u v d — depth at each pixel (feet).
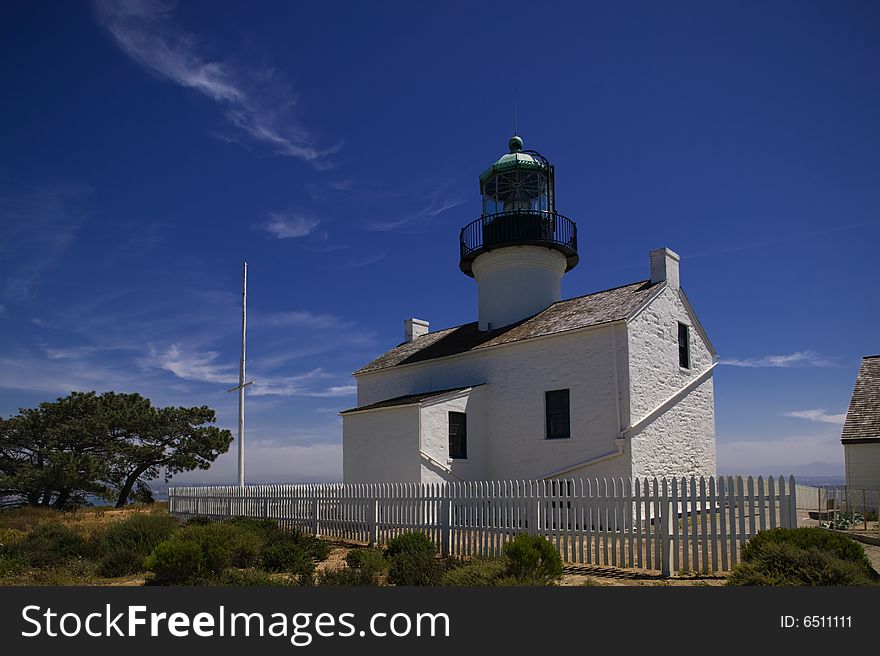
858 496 75.77
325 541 55.88
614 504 40.34
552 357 68.64
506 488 46.11
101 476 107.76
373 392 91.15
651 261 71.51
